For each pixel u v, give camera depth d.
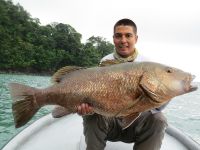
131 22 1.04
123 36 1.03
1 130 2.65
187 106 5.07
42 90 0.85
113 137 1.07
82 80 0.85
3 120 3.08
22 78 13.09
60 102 0.86
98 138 0.98
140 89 0.81
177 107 4.85
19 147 1.13
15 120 0.82
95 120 0.98
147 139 0.99
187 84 0.82
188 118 3.69
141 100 0.81
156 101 0.82
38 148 1.14
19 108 0.83
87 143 0.99
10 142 1.13
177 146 1.25
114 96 0.83
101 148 1.00
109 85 0.83
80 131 1.34
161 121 0.98
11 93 0.83
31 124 1.35
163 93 0.82
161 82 0.81
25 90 0.84
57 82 0.86
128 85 0.82
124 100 0.82
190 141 1.26
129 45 1.04
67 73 0.87
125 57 1.06
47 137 1.25
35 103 0.84
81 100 0.85
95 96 0.84
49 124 1.42
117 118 1.01
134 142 1.07
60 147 1.16
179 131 1.36
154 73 0.81
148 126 0.98
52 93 0.85
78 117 1.54
